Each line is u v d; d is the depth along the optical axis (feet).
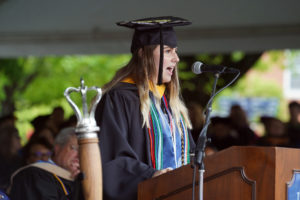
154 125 20.89
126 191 18.97
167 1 42.93
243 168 16.69
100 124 20.49
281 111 157.38
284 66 120.47
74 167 27.14
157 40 21.49
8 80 82.79
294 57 122.72
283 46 44.45
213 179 17.06
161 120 21.11
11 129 36.17
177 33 44.29
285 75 162.30
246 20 43.11
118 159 19.43
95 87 17.01
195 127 45.52
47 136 36.50
